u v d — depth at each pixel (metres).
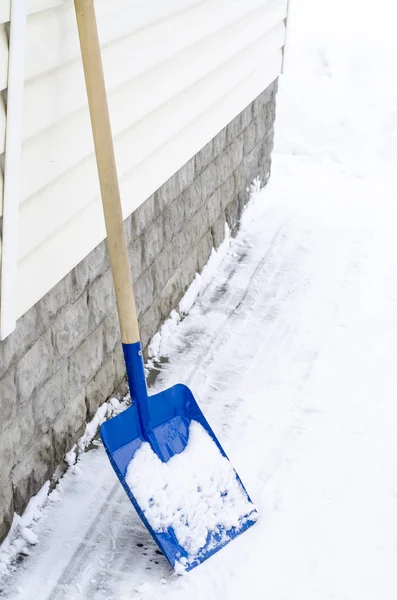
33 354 1.93
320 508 2.07
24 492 1.98
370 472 2.21
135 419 1.97
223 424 2.41
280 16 3.67
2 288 1.65
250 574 1.85
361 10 6.55
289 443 2.32
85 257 2.16
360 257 3.59
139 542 1.96
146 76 2.25
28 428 1.95
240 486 2.03
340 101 5.40
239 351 2.82
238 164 3.63
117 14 1.97
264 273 3.41
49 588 1.81
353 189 4.48
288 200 4.23
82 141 1.93
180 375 2.65
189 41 2.51
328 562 1.90
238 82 3.20
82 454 2.26
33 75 1.63
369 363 2.76
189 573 1.84
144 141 2.32
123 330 1.91
